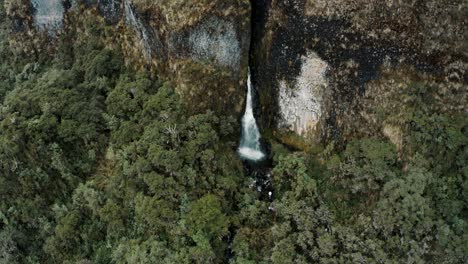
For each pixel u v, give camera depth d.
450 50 36.62
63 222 41.47
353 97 39.66
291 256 37.53
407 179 37.47
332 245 37.09
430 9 36.25
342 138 40.78
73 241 41.88
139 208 38.66
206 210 37.78
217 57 41.00
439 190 37.75
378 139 39.34
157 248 37.91
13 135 42.19
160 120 40.75
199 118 40.62
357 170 38.59
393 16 36.84
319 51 39.34
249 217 39.88
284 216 39.22
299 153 41.88
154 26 41.16
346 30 38.06
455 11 35.81
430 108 38.12
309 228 38.16
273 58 41.94
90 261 40.66
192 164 39.53
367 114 39.50
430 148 38.22
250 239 39.03
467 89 37.25
